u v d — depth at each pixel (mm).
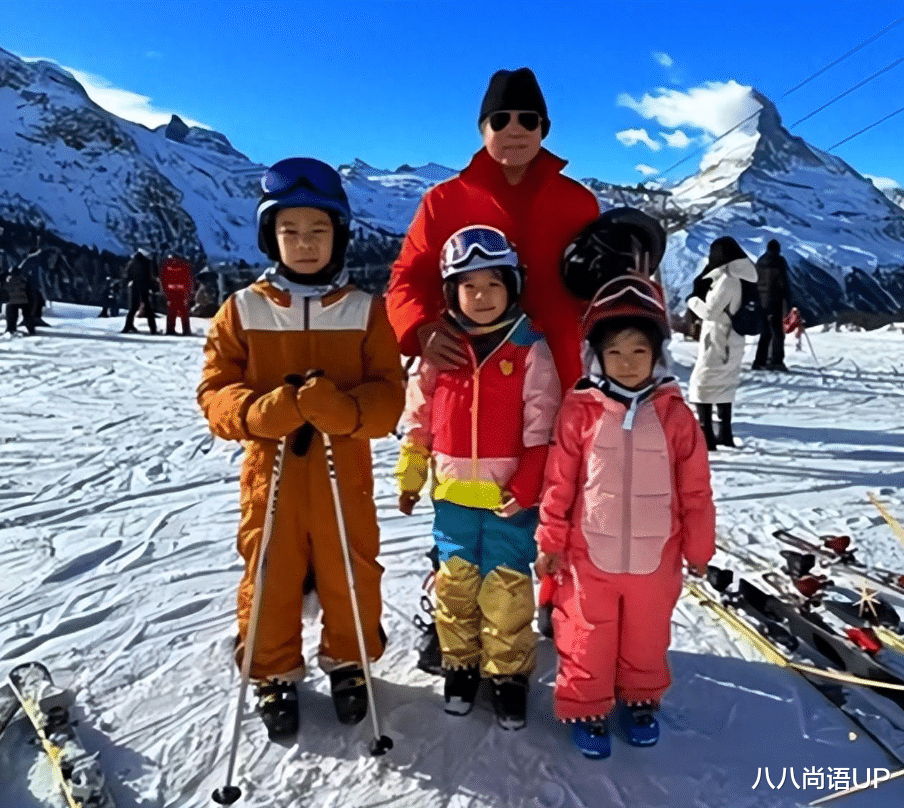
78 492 5289
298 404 2305
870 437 7227
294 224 2457
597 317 2465
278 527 2520
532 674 2928
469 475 2623
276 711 2547
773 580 3498
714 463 6223
